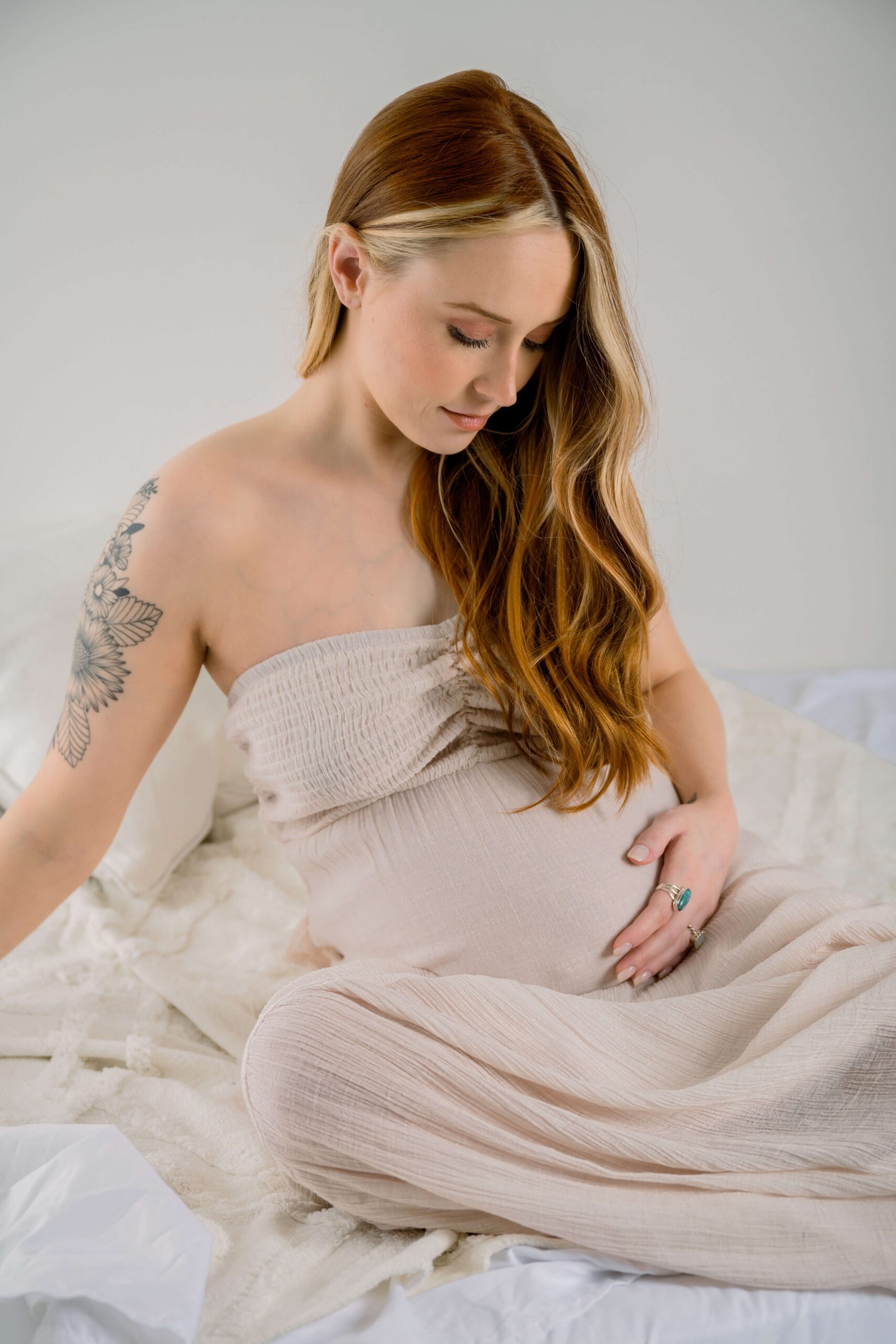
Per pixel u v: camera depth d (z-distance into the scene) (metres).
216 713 1.66
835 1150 0.85
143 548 1.01
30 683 1.53
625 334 1.05
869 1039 0.86
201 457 1.05
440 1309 0.82
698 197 2.32
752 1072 0.87
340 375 1.08
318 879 1.12
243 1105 1.13
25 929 1.05
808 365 2.45
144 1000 1.31
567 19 2.16
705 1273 0.83
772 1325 0.81
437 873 1.04
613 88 2.23
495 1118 0.89
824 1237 0.83
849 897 1.05
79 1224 0.77
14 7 1.86
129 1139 1.05
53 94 1.91
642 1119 0.88
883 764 1.85
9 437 2.04
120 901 1.48
